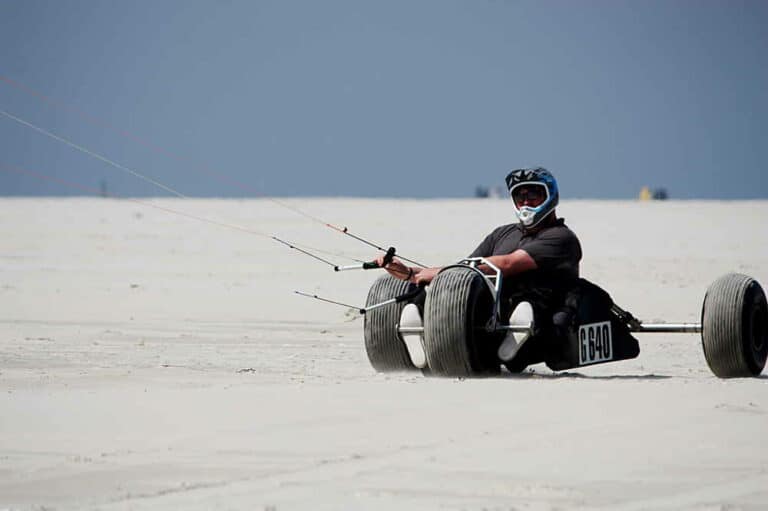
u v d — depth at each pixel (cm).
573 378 4566
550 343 4616
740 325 4709
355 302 9619
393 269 4728
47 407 3684
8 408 3662
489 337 4544
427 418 3488
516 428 3331
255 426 3353
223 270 12606
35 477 2728
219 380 4478
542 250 4688
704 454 2978
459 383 4297
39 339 6456
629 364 5662
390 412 3594
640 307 9256
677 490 2616
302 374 4797
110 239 17088
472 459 2916
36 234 17788
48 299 9425
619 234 18662
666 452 3002
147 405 3722
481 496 2548
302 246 16250
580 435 3222
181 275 11975
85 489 2619
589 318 4697
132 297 9694
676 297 9938
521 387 4166
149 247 15788
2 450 3023
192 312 8694
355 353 6088
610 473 2770
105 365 5053
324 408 3666
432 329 4453
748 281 4822
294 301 9575
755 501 2531
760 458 2938
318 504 2477
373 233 18925
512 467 2828
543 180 4800
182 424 3388
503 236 4981
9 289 10262
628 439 3170
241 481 2689
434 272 4697
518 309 4497
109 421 3434
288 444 3098
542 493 2577
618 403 3788
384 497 2538
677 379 4581
